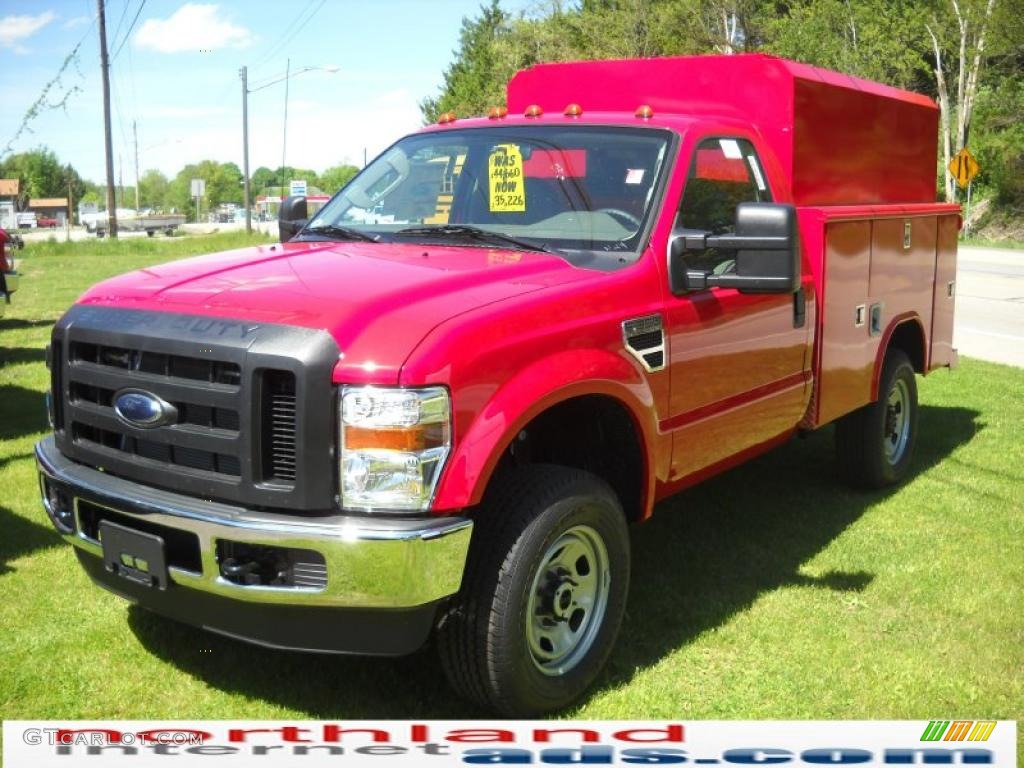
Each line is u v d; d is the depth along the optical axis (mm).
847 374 5477
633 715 3637
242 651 4062
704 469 4406
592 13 44781
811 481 6477
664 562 5074
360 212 4688
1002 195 43188
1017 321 14594
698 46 42000
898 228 5988
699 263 4254
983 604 4590
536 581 3398
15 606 4402
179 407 3252
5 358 10500
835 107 5492
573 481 3486
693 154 4367
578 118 4625
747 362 4527
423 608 3172
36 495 5879
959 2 38969
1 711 3594
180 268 3838
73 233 62094
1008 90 41344
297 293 3328
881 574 4926
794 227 3789
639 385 3797
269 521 3059
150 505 3252
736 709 3689
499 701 3412
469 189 4512
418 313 3203
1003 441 7523
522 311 3377
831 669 3975
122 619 4305
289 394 3086
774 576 4902
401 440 3025
